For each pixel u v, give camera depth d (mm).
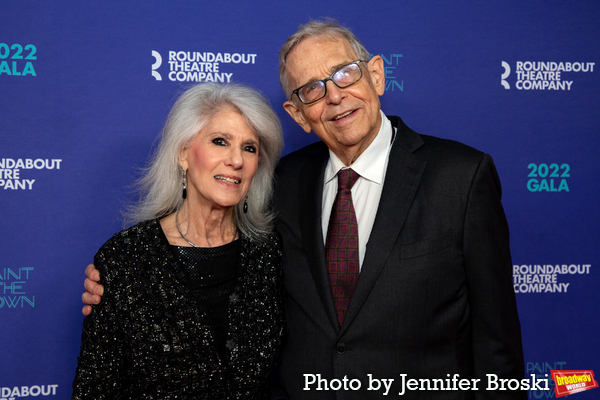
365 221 1387
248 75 1861
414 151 1394
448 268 1276
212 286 1350
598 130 1985
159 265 1315
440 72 1923
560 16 1965
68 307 1784
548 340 1969
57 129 1756
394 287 1274
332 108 1317
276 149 1490
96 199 1794
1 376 1735
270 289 1424
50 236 1765
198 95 1385
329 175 1510
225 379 1302
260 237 1491
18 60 1720
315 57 1322
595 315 1983
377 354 1281
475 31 1934
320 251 1370
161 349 1251
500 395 1291
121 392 1300
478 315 1300
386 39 1897
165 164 1418
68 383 1788
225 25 1842
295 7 1875
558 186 1972
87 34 1763
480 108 1941
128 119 1802
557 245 1972
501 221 1307
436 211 1296
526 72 1955
